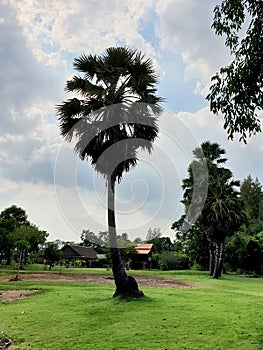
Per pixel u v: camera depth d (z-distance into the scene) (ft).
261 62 17.46
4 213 157.69
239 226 100.01
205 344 21.04
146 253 131.13
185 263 135.95
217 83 18.60
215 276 93.15
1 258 144.66
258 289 58.03
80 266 141.38
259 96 18.08
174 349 20.22
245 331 23.61
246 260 126.82
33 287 50.21
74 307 31.91
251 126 18.37
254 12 17.28
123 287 36.35
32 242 111.86
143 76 40.14
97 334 23.27
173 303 33.58
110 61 39.58
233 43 18.25
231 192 100.27
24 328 24.89
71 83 40.98
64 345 21.18
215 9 18.34
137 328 24.54
